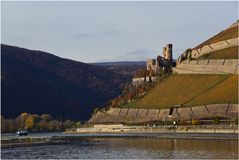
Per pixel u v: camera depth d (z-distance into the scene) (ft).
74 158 331.98
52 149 413.80
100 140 522.47
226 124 565.94
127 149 386.32
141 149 379.76
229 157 294.46
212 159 288.92
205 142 418.10
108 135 615.16
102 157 331.16
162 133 589.32
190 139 467.93
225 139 442.09
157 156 321.11
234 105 613.11
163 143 433.07
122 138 544.21
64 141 517.55
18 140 521.65
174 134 552.82
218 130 542.57
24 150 407.23
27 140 524.52
